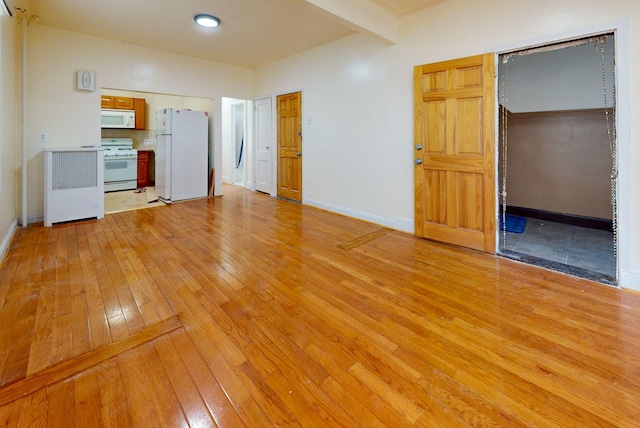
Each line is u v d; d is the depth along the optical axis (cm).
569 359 156
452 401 131
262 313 198
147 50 484
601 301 214
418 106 341
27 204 395
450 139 321
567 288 233
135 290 225
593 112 398
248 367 150
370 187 419
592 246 327
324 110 476
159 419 121
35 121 396
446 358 157
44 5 343
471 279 250
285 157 573
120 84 463
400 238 355
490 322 189
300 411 125
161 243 330
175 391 135
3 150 302
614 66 233
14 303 204
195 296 218
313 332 178
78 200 409
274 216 456
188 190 570
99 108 443
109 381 140
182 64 525
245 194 637
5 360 151
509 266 276
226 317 192
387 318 193
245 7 346
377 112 398
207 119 586
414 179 356
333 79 456
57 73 409
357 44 414
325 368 150
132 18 377
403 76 363
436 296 222
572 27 246
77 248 311
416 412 125
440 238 339
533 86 413
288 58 532
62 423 118
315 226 403
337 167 465
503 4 280
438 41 327
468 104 306
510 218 452
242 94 614
